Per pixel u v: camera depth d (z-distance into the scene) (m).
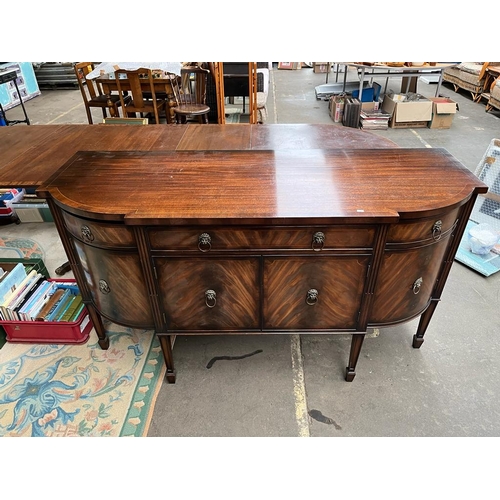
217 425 1.58
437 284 1.66
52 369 1.83
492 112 5.39
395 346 1.93
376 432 1.54
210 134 2.20
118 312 1.60
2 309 1.90
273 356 1.89
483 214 2.84
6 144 2.10
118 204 1.33
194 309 1.51
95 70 4.09
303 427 1.57
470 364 1.83
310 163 1.63
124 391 1.72
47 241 2.80
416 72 4.91
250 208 1.29
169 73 3.94
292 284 1.43
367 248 1.34
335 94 5.95
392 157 1.68
